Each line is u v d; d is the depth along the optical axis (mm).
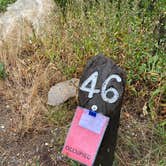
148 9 1425
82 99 889
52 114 1199
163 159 1079
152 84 1243
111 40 1317
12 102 1271
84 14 1413
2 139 1167
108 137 902
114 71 872
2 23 1539
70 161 1085
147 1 1434
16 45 1448
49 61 1376
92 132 892
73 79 1289
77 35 1362
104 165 949
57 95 1241
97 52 1293
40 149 1127
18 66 1354
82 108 893
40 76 1301
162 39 1285
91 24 1354
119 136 1128
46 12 1552
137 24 1327
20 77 1331
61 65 1325
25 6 1595
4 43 1437
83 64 1316
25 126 1177
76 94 1242
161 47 1275
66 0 1576
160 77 1225
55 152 1113
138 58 1266
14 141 1158
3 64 1374
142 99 1231
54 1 1614
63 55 1359
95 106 874
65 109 1217
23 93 1291
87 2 1434
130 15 1357
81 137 905
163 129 1141
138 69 1256
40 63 1362
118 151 1096
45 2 1582
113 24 1359
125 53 1281
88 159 901
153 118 1173
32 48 1445
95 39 1316
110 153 938
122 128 1160
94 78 880
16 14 1571
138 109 1214
